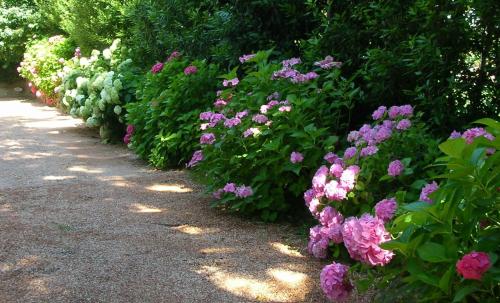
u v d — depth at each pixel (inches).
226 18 248.1
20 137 331.3
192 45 278.2
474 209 71.1
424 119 163.0
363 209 125.3
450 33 150.8
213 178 176.7
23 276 121.2
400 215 85.8
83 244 142.2
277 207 165.9
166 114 237.9
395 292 82.5
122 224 160.6
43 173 232.5
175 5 290.4
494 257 67.1
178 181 217.8
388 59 164.2
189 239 148.6
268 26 240.2
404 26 166.9
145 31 320.5
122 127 318.7
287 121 163.3
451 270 68.4
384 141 131.4
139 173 235.3
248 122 168.7
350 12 198.2
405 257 78.3
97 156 277.4
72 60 470.0
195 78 240.7
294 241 148.3
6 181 216.5
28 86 608.4
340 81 191.2
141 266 128.0
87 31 447.5
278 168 160.7
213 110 220.1
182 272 125.2
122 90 309.4
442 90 153.3
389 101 179.0
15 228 154.2
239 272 126.0
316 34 208.4
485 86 153.3
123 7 395.2
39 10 582.2
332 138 156.4
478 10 143.1
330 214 127.0
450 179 71.6
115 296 112.0
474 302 73.5
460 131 153.3
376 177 128.9
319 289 117.1
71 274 122.5
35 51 535.5
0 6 597.9
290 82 183.3
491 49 150.8
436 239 75.4
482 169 68.6
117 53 369.1
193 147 227.1
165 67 260.4
